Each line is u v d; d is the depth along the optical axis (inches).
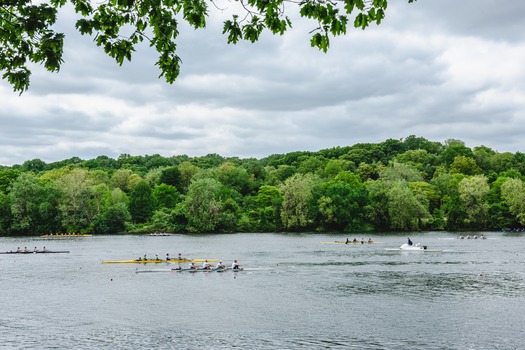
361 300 1705.2
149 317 1493.6
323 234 5457.7
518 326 1343.5
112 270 2571.4
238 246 4033.0
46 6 479.8
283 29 532.4
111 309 1606.8
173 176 7736.2
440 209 6072.8
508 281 2082.9
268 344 1208.2
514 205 5398.6
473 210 5497.1
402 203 5378.9
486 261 2802.7
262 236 5275.6
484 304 1621.6
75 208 5565.9
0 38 518.9
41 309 1611.7
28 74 533.6
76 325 1405.0
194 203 5718.5
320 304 1647.4
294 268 2576.3
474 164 7317.9
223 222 5797.2
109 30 549.3
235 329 1346.0
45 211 5506.9
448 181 6318.9
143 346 1204.5
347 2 485.7
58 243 4495.6
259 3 507.5
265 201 6269.7
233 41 544.4
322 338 1250.6
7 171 6560.0
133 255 3368.6
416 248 3518.7
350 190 5767.7
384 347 1173.1
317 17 510.3
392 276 2255.2
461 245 3865.7
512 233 5221.5
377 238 4761.3
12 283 2151.8
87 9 531.2
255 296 1803.6
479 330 1307.8
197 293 1877.5
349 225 5659.5
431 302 1658.5
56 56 489.4
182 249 3791.8
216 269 2502.5
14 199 5467.5
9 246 4212.6
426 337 1248.8
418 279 2156.7
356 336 1264.8
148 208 6117.1
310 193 5782.5
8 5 494.9
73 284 2117.4
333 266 2645.2
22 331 1343.5
